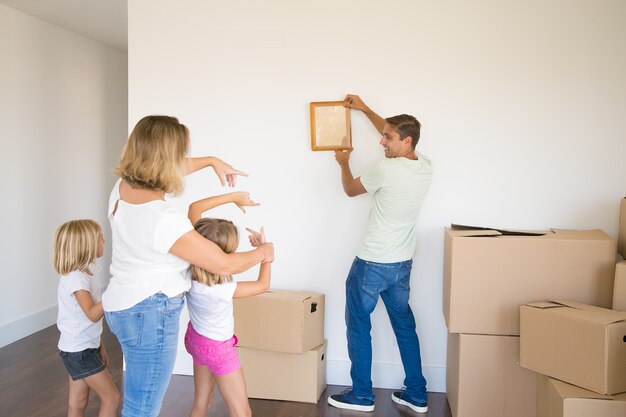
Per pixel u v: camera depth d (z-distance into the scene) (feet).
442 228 10.73
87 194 16.74
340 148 10.82
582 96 10.22
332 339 11.24
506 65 10.39
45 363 12.21
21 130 13.88
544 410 8.31
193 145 11.48
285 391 10.41
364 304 9.82
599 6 10.07
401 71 10.68
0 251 13.30
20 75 13.79
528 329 8.23
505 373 9.04
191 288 7.15
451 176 10.65
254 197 11.36
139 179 5.79
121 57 18.42
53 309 15.20
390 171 9.29
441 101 10.59
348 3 10.78
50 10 13.65
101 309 7.37
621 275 8.09
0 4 13.08
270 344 10.02
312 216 11.18
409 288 10.14
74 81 15.93
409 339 10.14
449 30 10.50
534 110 10.37
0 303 13.35
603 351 7.20
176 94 11.48
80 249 7.71
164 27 11.42
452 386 9.96
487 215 10.60
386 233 9.61
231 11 11.19
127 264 5.82
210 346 7.31
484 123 10.50
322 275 11.21
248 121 11.28
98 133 17.22
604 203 10.27
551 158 10.37
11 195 13.61
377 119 10.49
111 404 7.98
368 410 10.00
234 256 6.19
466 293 9.12
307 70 11.00
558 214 10.41
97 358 7.86
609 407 7.11
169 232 5.67
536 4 10.23
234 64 11.25
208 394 7.89
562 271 8.89
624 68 10.07
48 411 9.87
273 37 11.07
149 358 5.84
